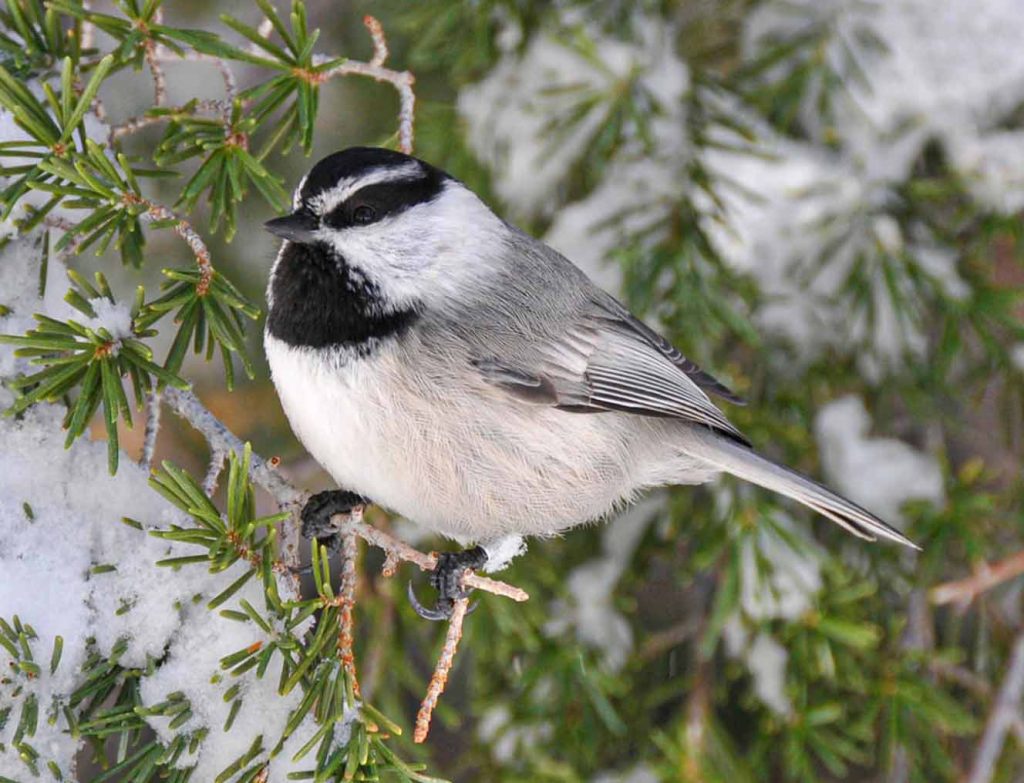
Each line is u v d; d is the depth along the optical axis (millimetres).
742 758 2357
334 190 2303
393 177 2307
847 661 2355
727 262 2375
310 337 2303
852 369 2375
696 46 2381
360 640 2361
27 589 2264
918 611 2365
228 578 2268
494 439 2311
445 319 2309
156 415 2277
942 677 2373
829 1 2377
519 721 2361
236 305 2275
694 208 2367
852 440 2369
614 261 2363
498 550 2332
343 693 2266
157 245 2396
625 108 2365
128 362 2268
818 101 2375
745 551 2357
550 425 2318
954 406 2383
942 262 2373
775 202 2375
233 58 2281
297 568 2281
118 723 2262
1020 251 2371
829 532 2371
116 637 2264
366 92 2391
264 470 2283
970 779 2361
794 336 2375
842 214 2375
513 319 2316
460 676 2400
